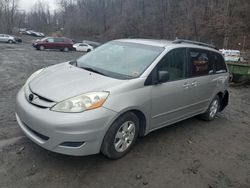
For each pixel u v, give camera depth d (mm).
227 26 34875
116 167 3465
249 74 10930
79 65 4262
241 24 34656
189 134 4867
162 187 3195
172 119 4465
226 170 3770
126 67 3953
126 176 3307
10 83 8133
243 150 4520
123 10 64312
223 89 5832
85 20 78250
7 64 13414
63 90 3277
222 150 4398
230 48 33719
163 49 4180
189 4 46281
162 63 4031
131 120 3598
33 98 3314
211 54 5352
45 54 23359
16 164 3311
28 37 62094
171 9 50938
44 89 3371
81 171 3299
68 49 30984
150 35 50969
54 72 3938
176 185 3266
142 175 3369
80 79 3549
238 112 6938
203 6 44000
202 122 5680
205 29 40125
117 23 62031
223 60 5855
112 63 4125
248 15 35281
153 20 52719
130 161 3643
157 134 4652
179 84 4309
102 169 3385
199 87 4871
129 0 63875
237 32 34531
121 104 3324
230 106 7473
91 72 3820
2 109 5309
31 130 3338
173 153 4039
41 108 3166
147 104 3734
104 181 3160
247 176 3686
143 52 4191
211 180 3467
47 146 3111
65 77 3652
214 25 37750
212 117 5793
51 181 3061
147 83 3719
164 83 4008
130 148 3824
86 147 3131
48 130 3029
